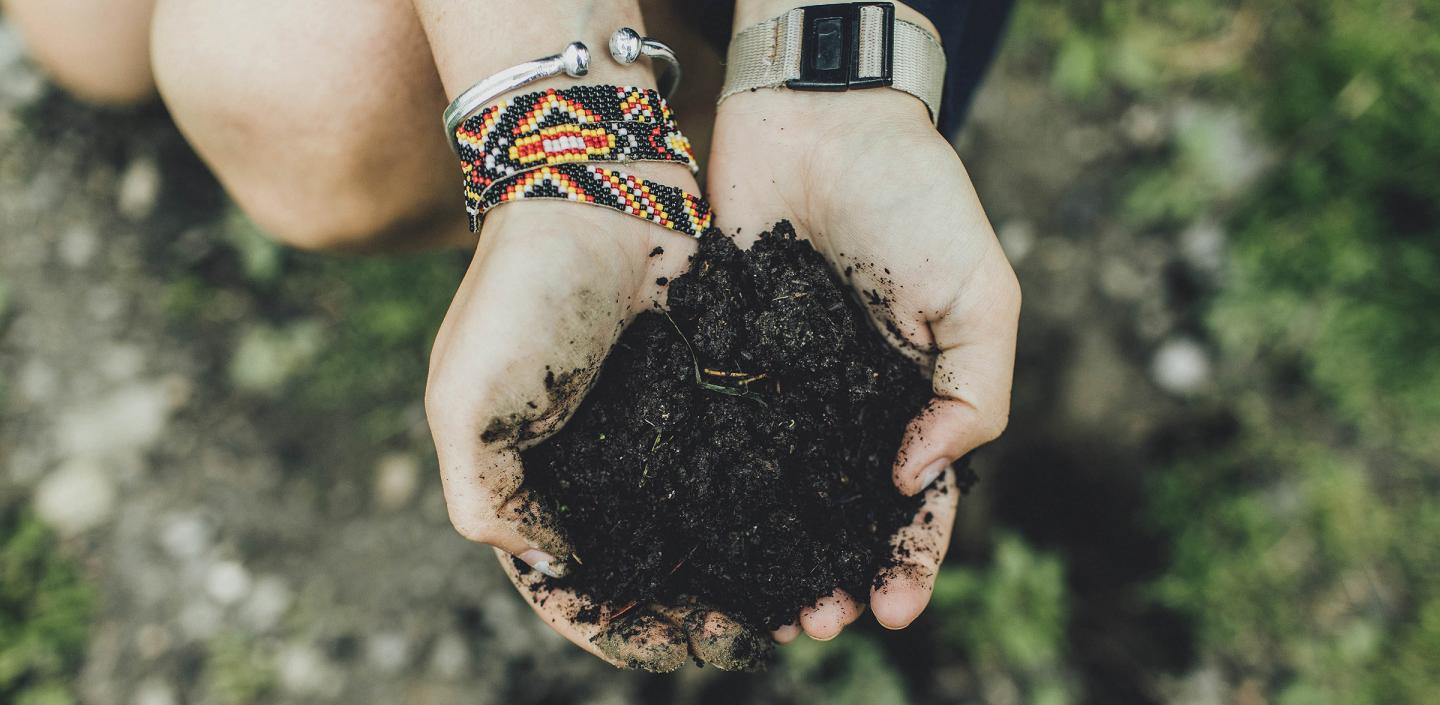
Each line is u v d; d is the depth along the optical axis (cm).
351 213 35
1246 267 49
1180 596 47
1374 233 49
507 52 28
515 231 27
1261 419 49
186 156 49
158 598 46
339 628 46
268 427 48
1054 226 51
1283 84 50
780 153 31
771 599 30
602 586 30
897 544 31
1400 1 50
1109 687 47
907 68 31
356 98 32
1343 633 47
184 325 48
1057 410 49
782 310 30
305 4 31
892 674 46
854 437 31
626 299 29
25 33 39
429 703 45
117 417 47
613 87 29
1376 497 48
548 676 46
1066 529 48
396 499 47
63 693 45
